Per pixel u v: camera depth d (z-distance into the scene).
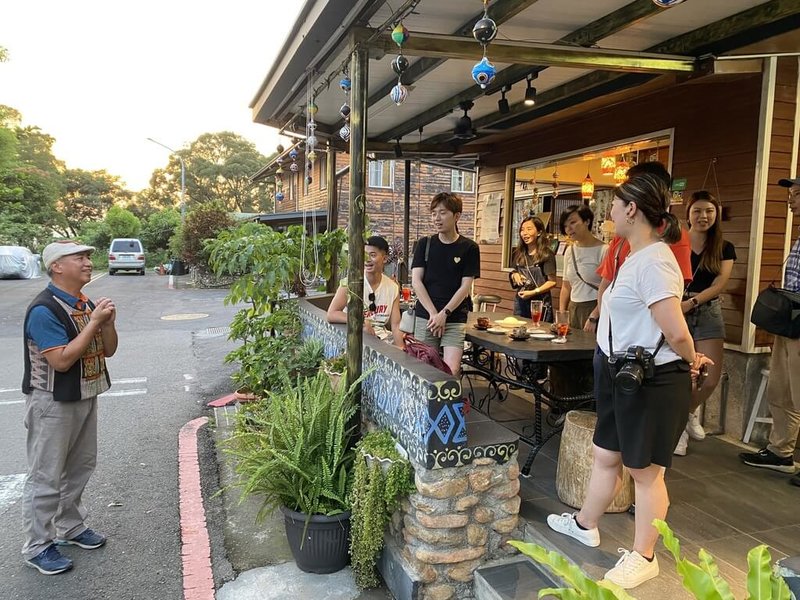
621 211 2.03
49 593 2.55
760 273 3.65
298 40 3.13
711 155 3.99
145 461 4.11
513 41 2.86
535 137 6.24
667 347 1.96
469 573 2.37
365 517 2.42
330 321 3.94
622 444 2.02
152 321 11.01
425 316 3.59
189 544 2.96
